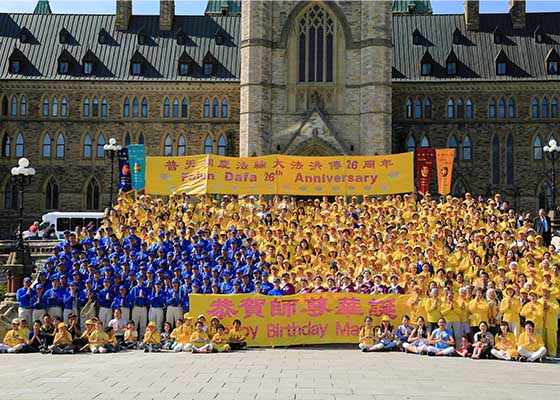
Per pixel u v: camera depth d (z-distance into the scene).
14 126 77.50
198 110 78.00
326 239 31.39
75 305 27.91
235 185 39.12
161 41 81.44
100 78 77.62
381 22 61.03
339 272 28.47
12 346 25.77
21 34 80.69
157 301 27.56
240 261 29.64
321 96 61.88
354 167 39.31
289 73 62.03
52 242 57.03
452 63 78.00
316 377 19.05
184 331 26.06
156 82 77.56
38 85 77.56
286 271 28.53
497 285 26.81
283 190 39.22
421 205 38.88
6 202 77.50
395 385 17.84
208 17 83.88
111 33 81.94
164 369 20.62
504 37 80.12
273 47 62.16
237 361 22.50
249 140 60.81
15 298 35.19
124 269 28.67
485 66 77.94
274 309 26.64
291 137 61.56
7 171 77.19
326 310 26.69
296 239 32.44
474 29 81.25
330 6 61.97
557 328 25.11
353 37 61.81
